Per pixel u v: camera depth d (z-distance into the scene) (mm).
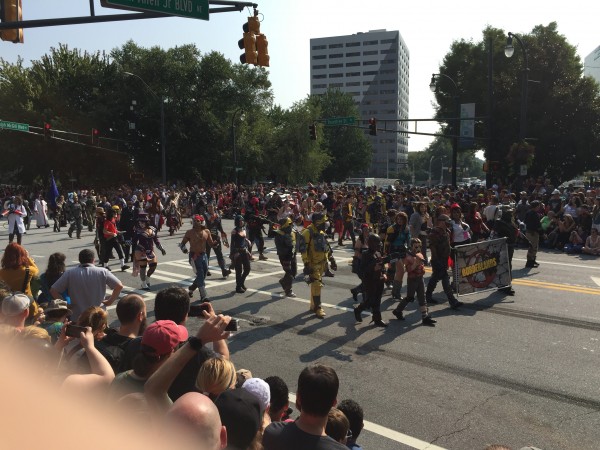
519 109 41938
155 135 52938
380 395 5773
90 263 6070
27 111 50031
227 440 2391
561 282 11688
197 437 1723
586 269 13312
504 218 10602
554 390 5875
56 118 50281
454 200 21219
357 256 9766
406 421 5168
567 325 8359
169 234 21609
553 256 15578
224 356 3426
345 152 90438
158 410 2340
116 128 52125
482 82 45688
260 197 28000
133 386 2746
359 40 174375
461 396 5738
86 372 3625
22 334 3512
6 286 4789
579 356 6949
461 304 9758
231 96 53875
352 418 3738
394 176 166000
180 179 55312
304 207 19656
